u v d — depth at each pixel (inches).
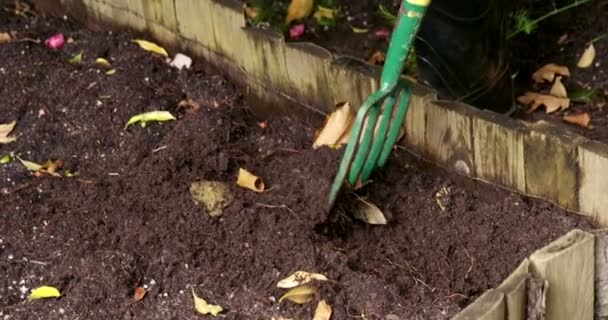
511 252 94.6
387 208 100.2
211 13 115.8
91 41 126.9
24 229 100.0
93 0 129.4
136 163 107.0
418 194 101.2
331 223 98.6
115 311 91.5
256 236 97.3
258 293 91.9
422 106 100.2
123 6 126.6
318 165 103.0
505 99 117.3
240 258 95.3
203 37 119.1
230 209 100.1
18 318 91.5
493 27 110.7
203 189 102.3
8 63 122.3
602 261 82.1
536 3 131.0
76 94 116.3
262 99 116.0
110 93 116.2
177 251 96.0
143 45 124.6
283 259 94.7
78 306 92.0
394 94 95.0
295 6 131.6
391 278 92.6
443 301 89.7
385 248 97.0
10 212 101.7
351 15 135.6
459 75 112.2
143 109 114.0
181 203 101.1
